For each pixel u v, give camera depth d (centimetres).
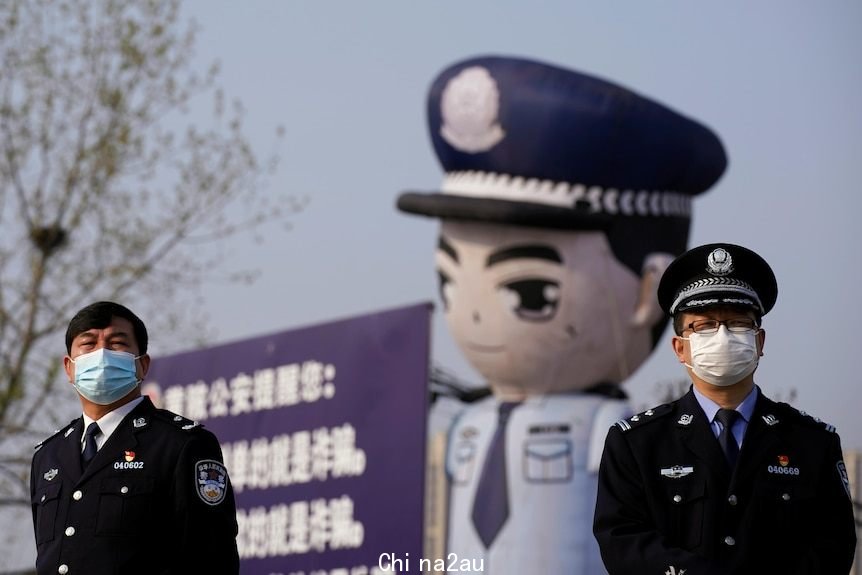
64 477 805
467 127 1795
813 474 716
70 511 794
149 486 793
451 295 1812
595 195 1755
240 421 1998
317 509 1841
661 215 1789
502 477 1728
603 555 729
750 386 737
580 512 1686
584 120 1742
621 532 724
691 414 734
